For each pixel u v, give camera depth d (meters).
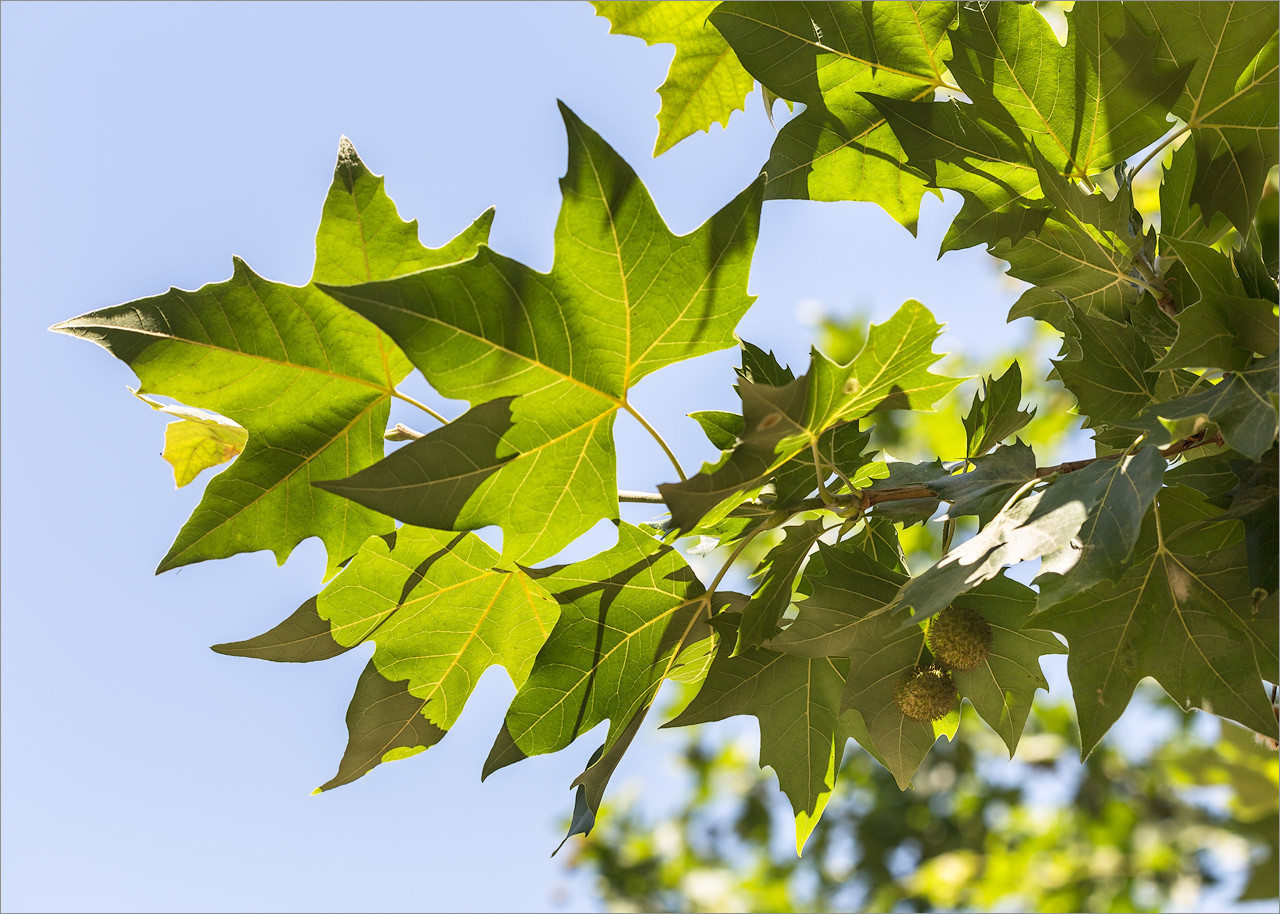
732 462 0.92
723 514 0.98
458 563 0.97
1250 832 1.27
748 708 1.01
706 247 0.91
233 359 0.94
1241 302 0.91
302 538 0.96
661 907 3.29
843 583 0.98
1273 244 1.44
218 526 0.95
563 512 0.94
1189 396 0.92
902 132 1.04
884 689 1.00
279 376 0.95
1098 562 0.88
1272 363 0.90
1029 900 2.52
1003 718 1.00
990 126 1.03
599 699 0.98
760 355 1.04
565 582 0.95
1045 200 1.04
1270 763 1.28
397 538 0.96
